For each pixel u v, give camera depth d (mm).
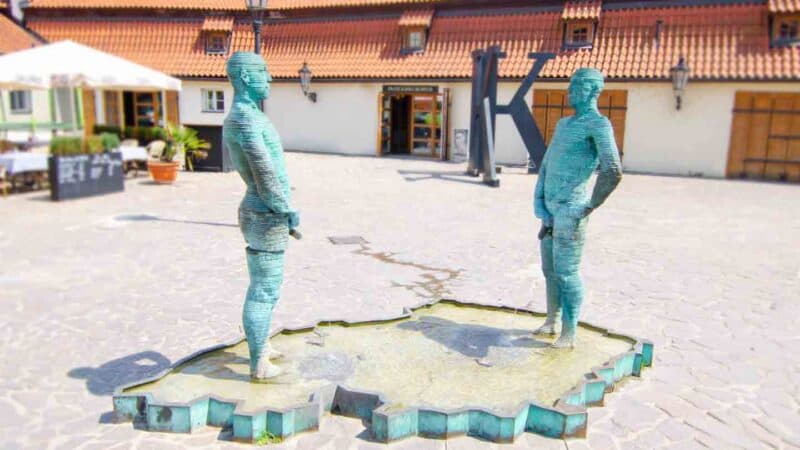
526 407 4152
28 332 5914
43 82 14547
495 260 9070
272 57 27781
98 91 27328
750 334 6230
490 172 17484
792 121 21172
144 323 6211
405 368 4895
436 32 26125
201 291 7281
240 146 4254
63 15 28922
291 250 9430
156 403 4090
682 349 5797
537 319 6125
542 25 24781
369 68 26094
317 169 20953
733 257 9586
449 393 4488
